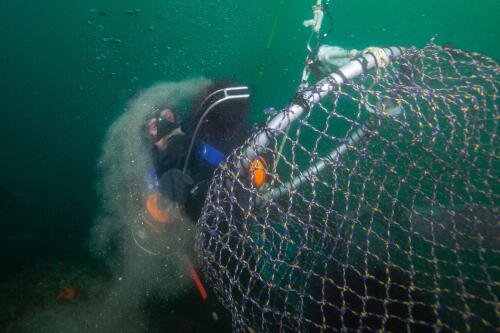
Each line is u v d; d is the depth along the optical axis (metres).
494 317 1.44
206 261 1.54
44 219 6.98
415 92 1.37
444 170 1.55
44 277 3.87
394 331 1.70
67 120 16.94
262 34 19.20
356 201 1.84
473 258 1.59
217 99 1.67
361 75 1.53
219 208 1.34
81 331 3.38
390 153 1.72
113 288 3.85
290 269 1.43
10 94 23.89
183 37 17.39
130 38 17.53
